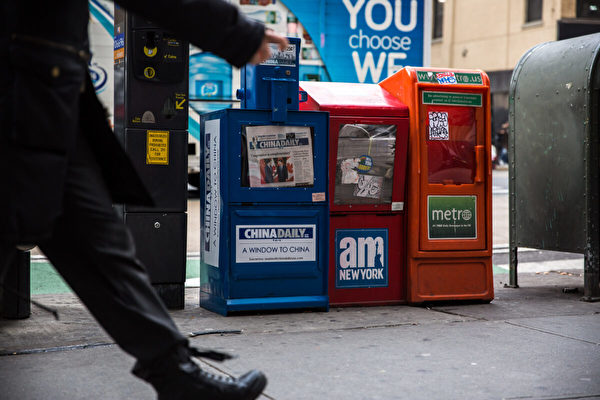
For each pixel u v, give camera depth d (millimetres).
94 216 2148
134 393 3129
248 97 5055
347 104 5109
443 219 5352
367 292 5312
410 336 4270
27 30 1964
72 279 2213
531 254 8766
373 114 5148
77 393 3123
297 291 4969
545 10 27891
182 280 5062
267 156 4820
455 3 32500
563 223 5730
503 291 6086
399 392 3148
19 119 1927
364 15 10484
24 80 1942
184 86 4969
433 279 5352
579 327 4539
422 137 5258
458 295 5395
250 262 4844
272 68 4836
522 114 6094
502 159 30188
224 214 4773
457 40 32438
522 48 29062
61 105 1979
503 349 3938
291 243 4918
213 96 10984
